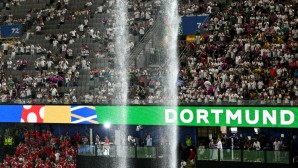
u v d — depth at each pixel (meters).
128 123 51.03
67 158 53.09
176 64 56.25
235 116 46.94
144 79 55.12
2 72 61.38
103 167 52.03
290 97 46.72
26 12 73.75
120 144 53.81
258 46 52.75
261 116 46.06
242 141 49.81
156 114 49.88
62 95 56.47
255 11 57.78
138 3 65.38
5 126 59.22
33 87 58.12
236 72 51.22
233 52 53.38
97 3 69.31
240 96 48.69
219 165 48.16
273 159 46.22
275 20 55.62
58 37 64.44
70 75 58.00
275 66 50.53
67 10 69.94
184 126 52.66
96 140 54.09
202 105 48.06
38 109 54.44
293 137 49.47
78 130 57.06
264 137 49.97
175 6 62.97
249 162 47.09
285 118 45.19
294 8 56.19
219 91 50.00
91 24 65.62
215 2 63.16
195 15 60.50
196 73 52.75
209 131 52.69
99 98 53.19
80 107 52.84
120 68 57.78
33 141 56.66
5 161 55.47
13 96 57.59
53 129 58.03
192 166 49.81
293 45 51.31
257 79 49.81
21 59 62.97
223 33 56.59
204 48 55.72
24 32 69.94
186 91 51.72
